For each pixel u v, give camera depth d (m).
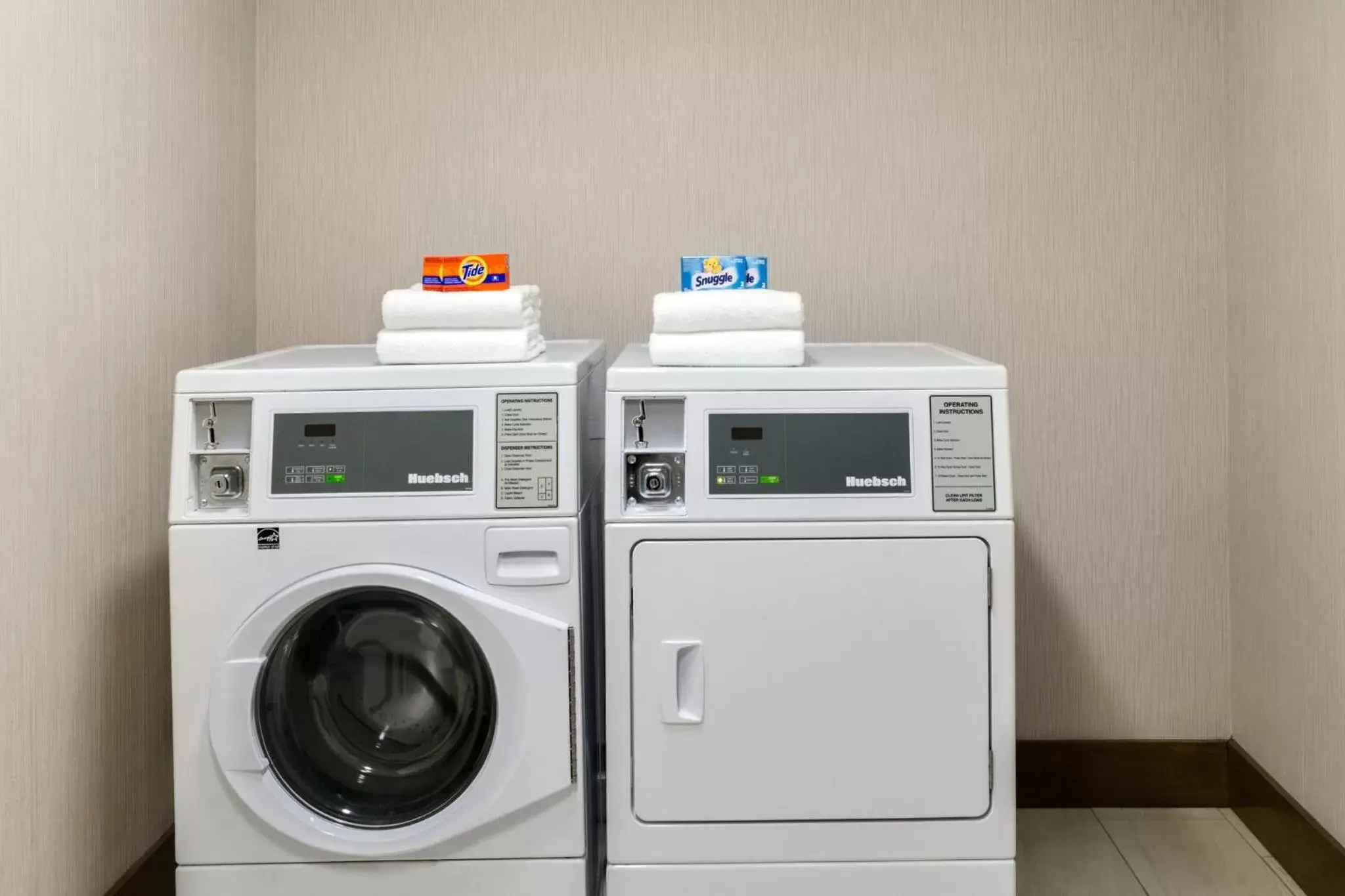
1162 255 2.48
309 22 2.48
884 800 1.83
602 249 2.50
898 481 1.82
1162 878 2.22
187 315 2.18
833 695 1.82
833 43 2.47
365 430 1.81
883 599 1.81
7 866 1.61
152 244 2.03
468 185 2.50
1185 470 2.51
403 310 1.89
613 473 1.82
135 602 1.99
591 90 2.48
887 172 2.48
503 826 1.81
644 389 1.83
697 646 1.82
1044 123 2.47
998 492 1.82
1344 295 1.97
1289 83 2.16
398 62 2.48
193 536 1.79
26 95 1.64
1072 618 2.54
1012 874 1.83
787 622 1.82
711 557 1.81
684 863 1.84
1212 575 2.52
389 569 1.77
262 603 1.79
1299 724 2.19
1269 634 2.31
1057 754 2.54
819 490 1.82
